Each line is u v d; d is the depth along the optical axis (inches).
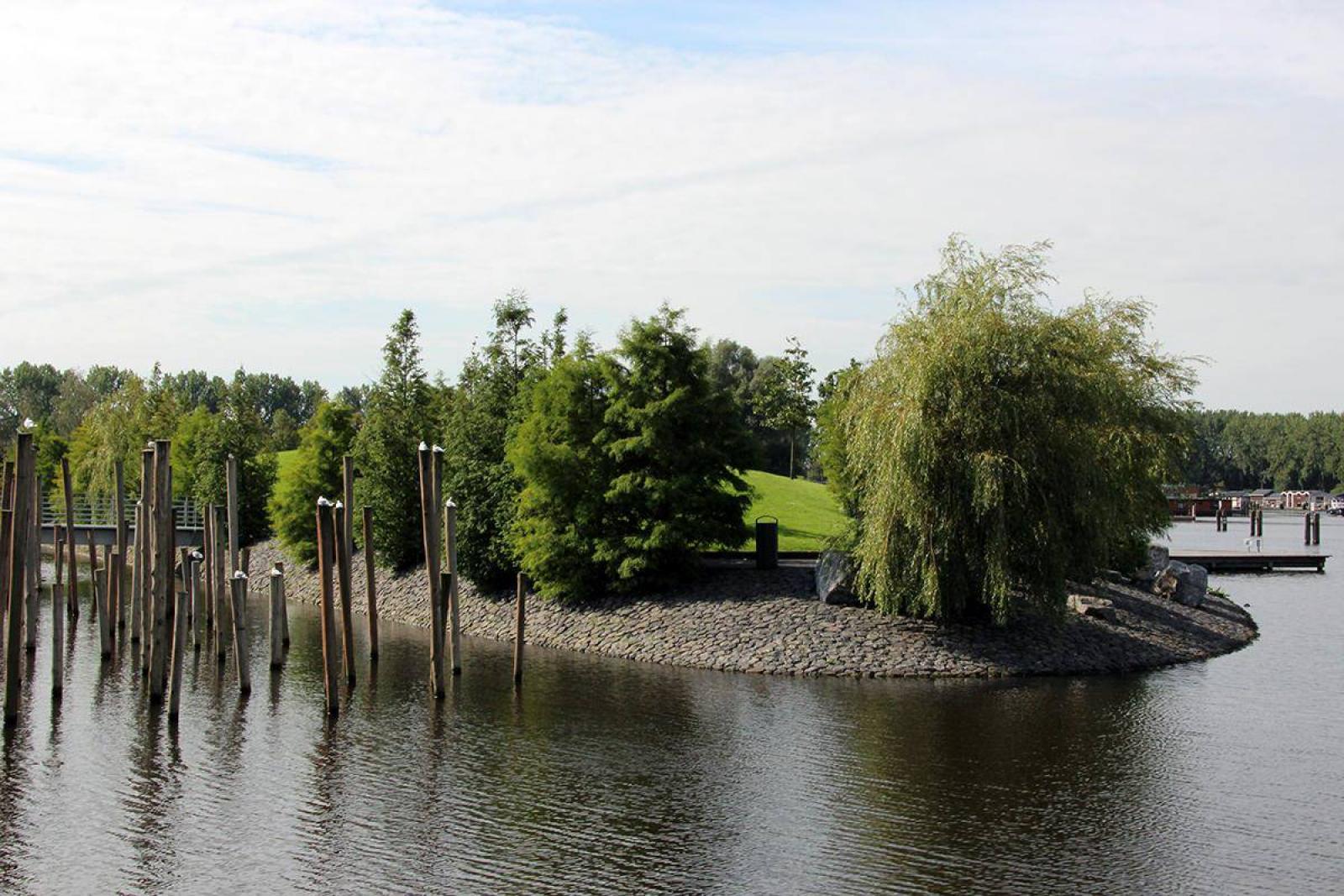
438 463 1595.7
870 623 1692.9
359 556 2723.9
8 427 6392.7
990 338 1582.2
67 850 901.8
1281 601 2588.6
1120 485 1838.1
